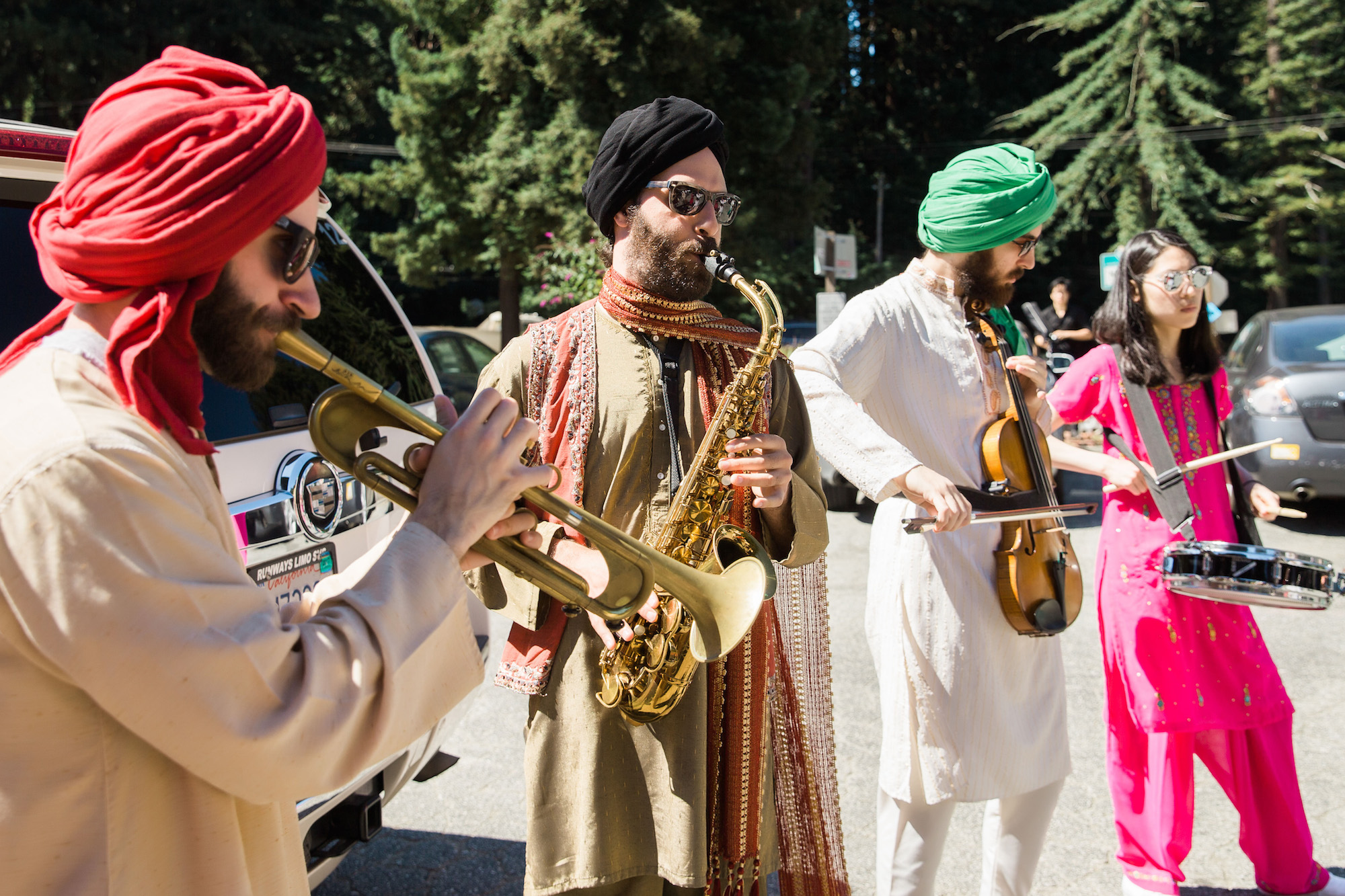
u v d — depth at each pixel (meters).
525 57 14.74
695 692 1.76
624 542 1.35
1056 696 2.34
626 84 13.73
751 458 1.70
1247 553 2.35
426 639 1.04
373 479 1.14
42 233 0.98
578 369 1.81
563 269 10.84
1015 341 2.60
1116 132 23.45
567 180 14.05
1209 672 2.55
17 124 2.01
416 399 2.81
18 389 0.93
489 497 1.11
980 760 2.20
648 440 1.80
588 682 1.75
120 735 0.95
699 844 1.73
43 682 0.92
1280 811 2.62
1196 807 3.21
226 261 0.97
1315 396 6.77
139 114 0.93
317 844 2.19
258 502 2.06
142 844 0.96
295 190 0.99
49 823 0.92
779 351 1.97
